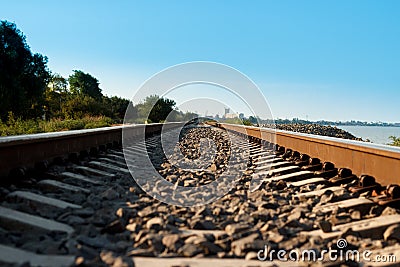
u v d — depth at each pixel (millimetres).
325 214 4039
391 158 4887
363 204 4160
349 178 5867
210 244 2977
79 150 8922
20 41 33812
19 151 5723
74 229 3346
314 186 5715
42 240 3047
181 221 3830
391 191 4281
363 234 3375
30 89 34812
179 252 2908
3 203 3908
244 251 2922
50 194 4641
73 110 37719
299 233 3432
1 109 27922
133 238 3195
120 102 47500
